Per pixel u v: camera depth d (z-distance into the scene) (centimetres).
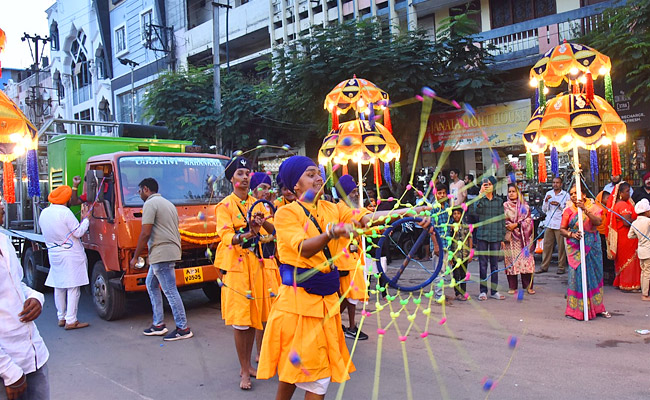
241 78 1606
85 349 555
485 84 1098
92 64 2605
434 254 688
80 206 770
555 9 1252
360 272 521
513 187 736
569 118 575
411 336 554
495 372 439
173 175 706
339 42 1131
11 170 345
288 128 1455
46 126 848
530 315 625
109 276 676
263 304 434
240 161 449
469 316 626
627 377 416
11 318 261
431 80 1096
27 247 945
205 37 2003
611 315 616
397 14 1462
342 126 661
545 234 916
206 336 591
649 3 888
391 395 399
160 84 1514
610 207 777
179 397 415
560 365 449
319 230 279
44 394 275
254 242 433
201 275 662
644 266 698
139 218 645
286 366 271
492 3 1355
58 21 2847
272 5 1758
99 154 790
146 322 670
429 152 1247
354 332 552
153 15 2227
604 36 965
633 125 974
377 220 278
